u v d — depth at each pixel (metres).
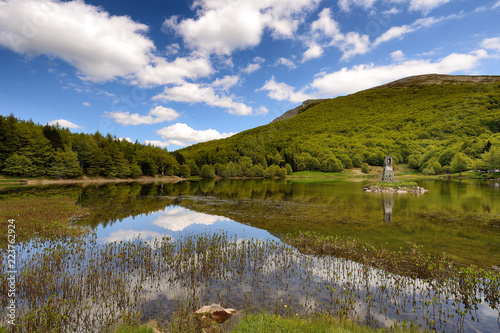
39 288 9.34
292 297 9.28
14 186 56.84
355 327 6.87
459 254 13.83
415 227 20.09
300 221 22.89
